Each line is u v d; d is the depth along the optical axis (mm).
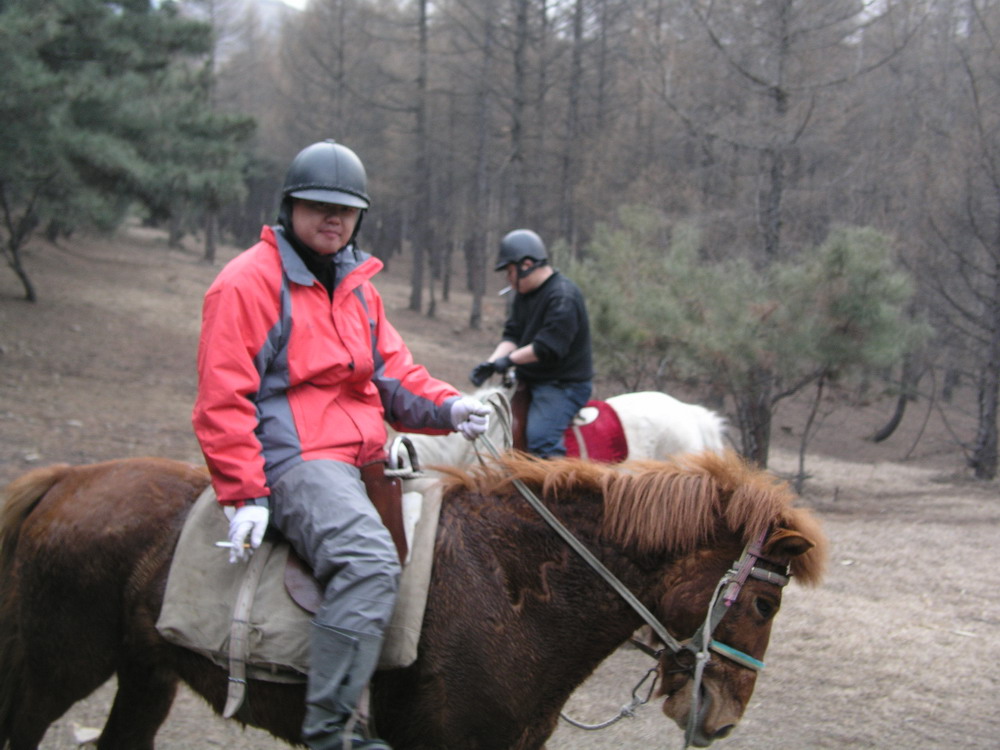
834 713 4293
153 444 10141
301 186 2557
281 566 2549
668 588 2584
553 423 5148
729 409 16406
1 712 2920
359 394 2746
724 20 12648
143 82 14438
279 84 42062
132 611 2695
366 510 2477
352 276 2674
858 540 8023
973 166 13234
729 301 10305
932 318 15164
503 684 2514
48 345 16344
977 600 6242
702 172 16766
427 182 31766
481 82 25953
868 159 15266
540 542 2635
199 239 49219
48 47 13141
